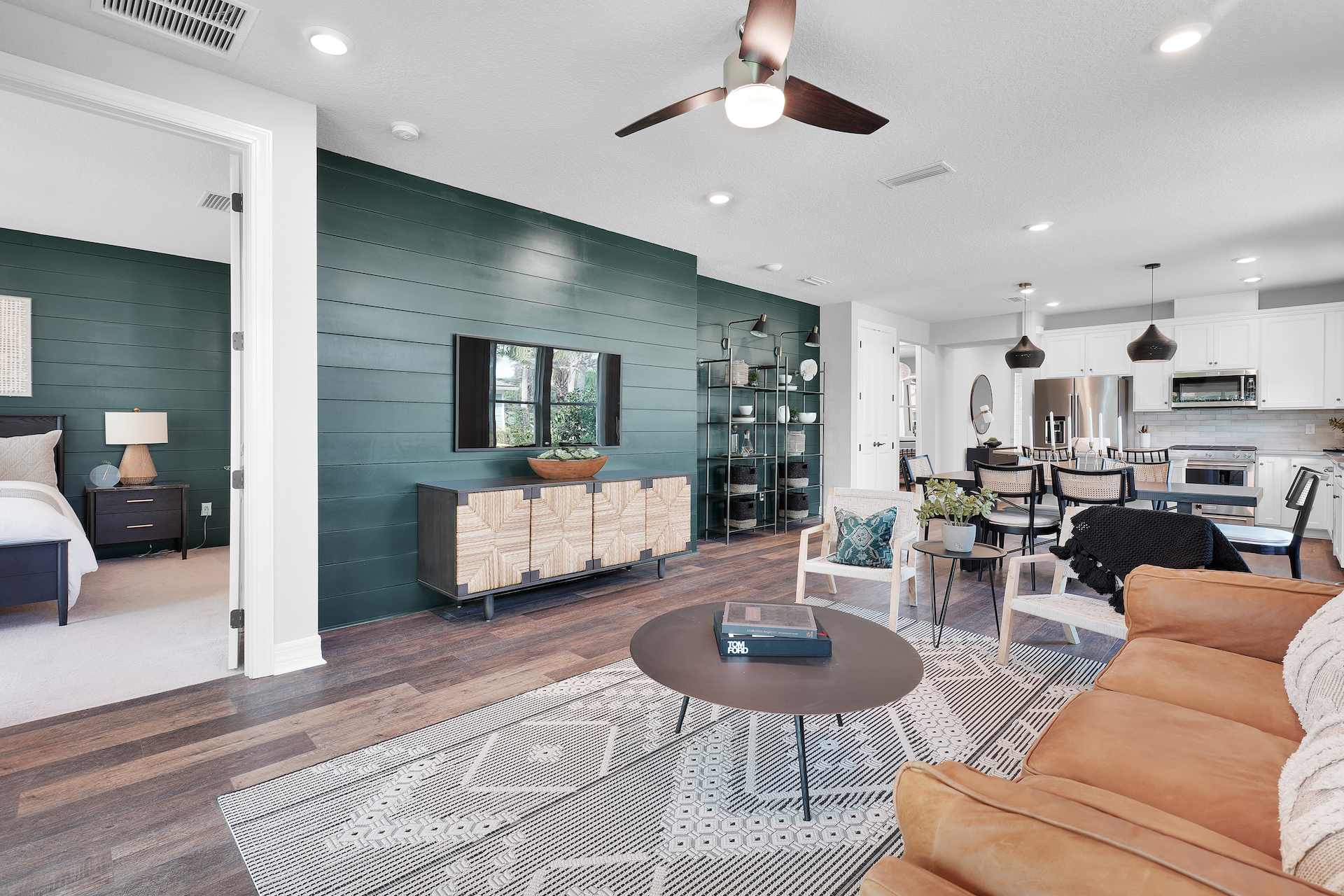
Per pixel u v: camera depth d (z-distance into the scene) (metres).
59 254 4.76
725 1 2.08
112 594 3.92
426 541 3.42
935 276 5.77
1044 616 2.48
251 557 2.59
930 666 2.71
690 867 1.50
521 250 4.00
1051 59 2.39
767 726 2.20
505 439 3.91
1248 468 6.09
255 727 2.17
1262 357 6.08
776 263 5.38
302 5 2.10
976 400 8.62
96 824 1.64
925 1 2.07
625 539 3.95
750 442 6.27
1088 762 1.19
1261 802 1.03
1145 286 6.04
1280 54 2.34
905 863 0.58
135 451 4.98
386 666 2.73
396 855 1.53
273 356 2.63
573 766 1.94
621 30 2.24
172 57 2.38
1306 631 1.41
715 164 3.36
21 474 4.30
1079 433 7.14
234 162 2.68
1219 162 3.27
